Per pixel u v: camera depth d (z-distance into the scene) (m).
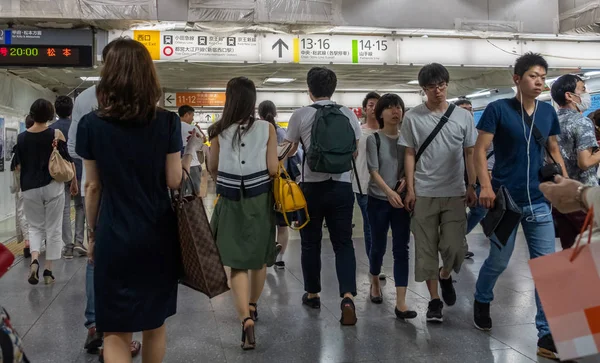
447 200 4.17
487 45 10.48
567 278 1.80
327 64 9.95
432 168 4.16
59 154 5.45
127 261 2.46
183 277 2.66
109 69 2.43
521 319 4.34
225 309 4.71
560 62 10.73
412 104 20.20
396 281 4.39
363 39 10.06
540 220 3.66
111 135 2.45
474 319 4.15
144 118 2.46
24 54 8.77
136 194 2.49
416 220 4.20
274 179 3.94
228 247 3.75
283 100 20.38
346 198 4.32
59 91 15.47
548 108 3.76
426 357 3.59
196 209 2.54
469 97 19.53
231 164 3.83
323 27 9.39
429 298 4.98
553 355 3.50
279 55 9.80
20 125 12.69
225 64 9.84
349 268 4.32
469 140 4.18
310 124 4.27
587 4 9.98
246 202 3.80
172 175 2.58
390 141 4.61
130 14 8.61
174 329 4.20
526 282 5.46
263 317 4.47
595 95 13.95
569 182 2.02
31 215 5.62
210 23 8.89
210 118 24.44
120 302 2.47
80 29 8.93
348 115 4.38
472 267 6.23
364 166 5.39
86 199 2.56
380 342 3.88
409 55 10.22
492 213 3.67
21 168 5.54
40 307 4.79
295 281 5.67
